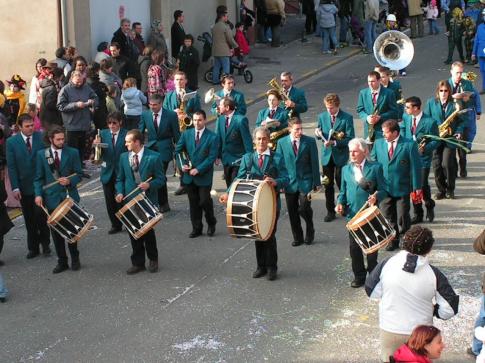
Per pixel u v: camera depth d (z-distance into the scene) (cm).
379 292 931
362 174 1257
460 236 1488
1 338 1167
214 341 1138
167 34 2816
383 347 927
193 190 1524
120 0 2608
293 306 1237
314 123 2353
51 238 1566
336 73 3047
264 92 2745
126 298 1285
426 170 1538
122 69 2352
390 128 1423
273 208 1286
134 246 1374
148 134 1683
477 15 3083
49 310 1253
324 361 1077
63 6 2380
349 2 3378
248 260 1424
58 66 2017
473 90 1766
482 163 1939
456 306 914
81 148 1902
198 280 1345
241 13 3281
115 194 1538
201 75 3000
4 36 2425
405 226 1453
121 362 1091
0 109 1825
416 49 3366
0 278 1281
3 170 1530
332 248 1462
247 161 1322
